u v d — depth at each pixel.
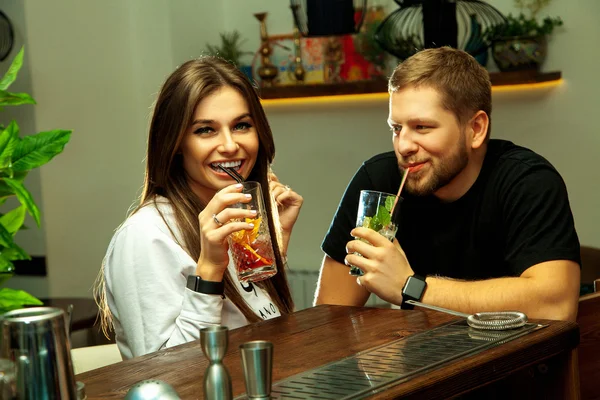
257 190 1.66
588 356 1.94
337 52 4.36
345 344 1.38
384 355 1.28
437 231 2.13
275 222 2.05
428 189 2.00
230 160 1.87
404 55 4.02
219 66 1.88
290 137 4.61
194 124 1.85
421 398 1.14
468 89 1.99
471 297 1.84
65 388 0.93
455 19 3.38
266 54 4.52
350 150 4.43
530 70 3.81
